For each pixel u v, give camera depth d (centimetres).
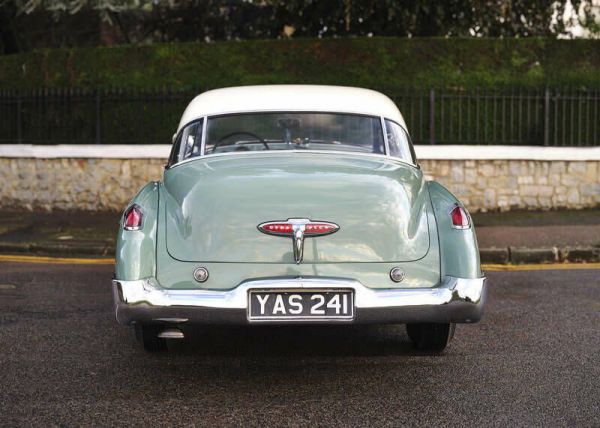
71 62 1700
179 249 544
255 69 1642
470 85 1616
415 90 1584
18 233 1318
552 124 1600
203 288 536
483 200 1534
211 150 647
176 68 1658
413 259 544
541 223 1359
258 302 529
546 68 1625
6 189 1644
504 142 1572
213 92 714
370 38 1639
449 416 483
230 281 536
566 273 1010
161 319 533
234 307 525
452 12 1872
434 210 569
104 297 859
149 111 1619
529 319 745
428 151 1524
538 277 981
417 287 541
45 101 1634
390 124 661
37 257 1170
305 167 586
